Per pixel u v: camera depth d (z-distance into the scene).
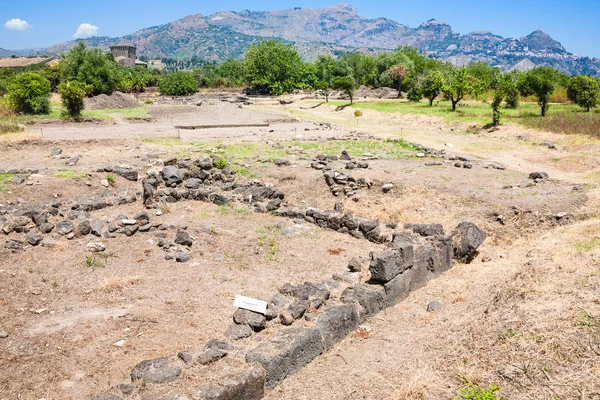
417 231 11.37
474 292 8.58
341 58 93.19
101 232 11.53
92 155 20.52
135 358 6.40
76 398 5.55
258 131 30.84
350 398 5.64
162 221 12.96
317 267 9.96
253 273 9.59
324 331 6.70
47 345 6.69
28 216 12.02
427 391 5.49
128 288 8.71
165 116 41.09
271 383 5.76
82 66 50.16
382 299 8.05
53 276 9.16
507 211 12.88
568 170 18.78
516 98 40.12
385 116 39.22
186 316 7.64
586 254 8.80
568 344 5.66
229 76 105.25
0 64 166.75
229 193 15.70
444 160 19.59
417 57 88.06
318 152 21.77
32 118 33.25
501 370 5.56
